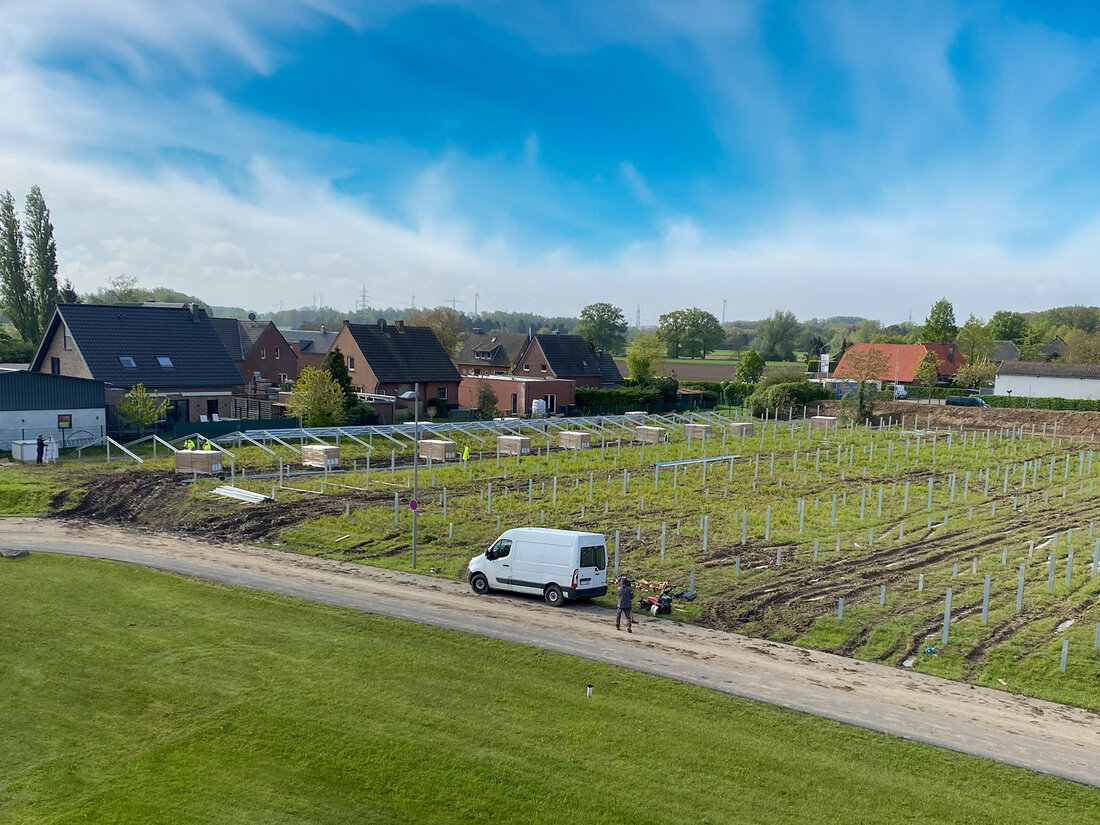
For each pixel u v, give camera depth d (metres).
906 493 39.88
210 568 27.64
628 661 20.45
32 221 81.81
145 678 19.09
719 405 99.81
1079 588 26.56
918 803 14.59
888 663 20.91
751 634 22.86
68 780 15.19
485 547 31.38
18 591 24.64
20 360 79.69
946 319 133.75
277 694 18.33
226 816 14.18
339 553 30.38
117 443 47.81
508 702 18.14
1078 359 118.69
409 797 14.70
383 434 56.53
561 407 79.88
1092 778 15.41
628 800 14.54
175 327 61.03
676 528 34.66
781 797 14.71
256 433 52.31
